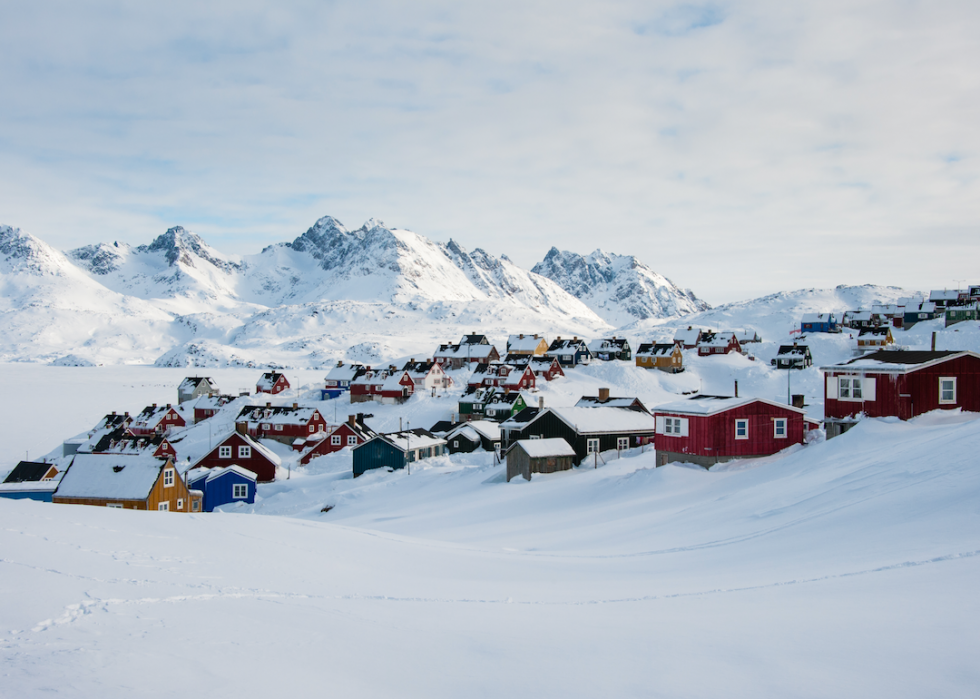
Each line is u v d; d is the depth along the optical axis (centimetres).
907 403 3428
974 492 1717
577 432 4806
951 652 789
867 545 1527
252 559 1502
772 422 3794
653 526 2506
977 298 14162
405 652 906
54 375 18275
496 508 3628
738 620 1010
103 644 852
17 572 1141
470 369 14238
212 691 727
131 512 1900
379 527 3400
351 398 11725
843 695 706
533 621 1091
